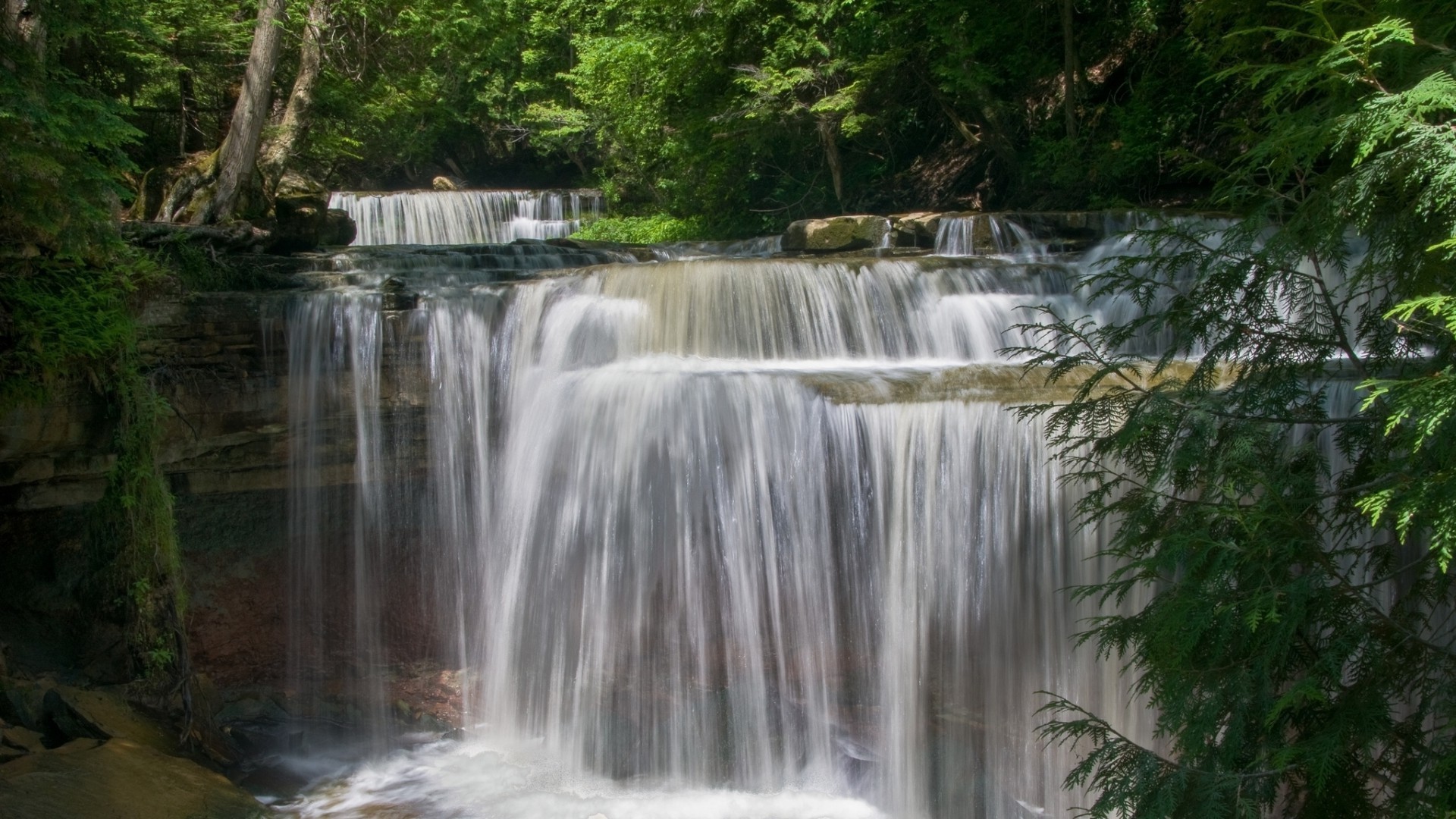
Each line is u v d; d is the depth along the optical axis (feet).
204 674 28.02
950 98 65.00
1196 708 14.57
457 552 29.81
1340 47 13.37
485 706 28.99
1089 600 22.91
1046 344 32.30
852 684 25.05
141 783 21.79
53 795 20.15
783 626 25.46
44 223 22.82
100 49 44.83
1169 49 53.11
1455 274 13.26
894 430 24.53
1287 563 14.43
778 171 73.05
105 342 24.64
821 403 25.09
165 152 50.93
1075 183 57.36
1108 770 15.57
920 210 67.26
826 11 61.41
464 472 30.01
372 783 26.35
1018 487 23.62
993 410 23.81
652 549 26.35
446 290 30.45
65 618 25.91
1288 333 16.14
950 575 24.27
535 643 28.12
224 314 27.99
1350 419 15.12
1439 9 14.24
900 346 33.73
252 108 44.32
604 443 27.07
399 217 72.84
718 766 25.81
